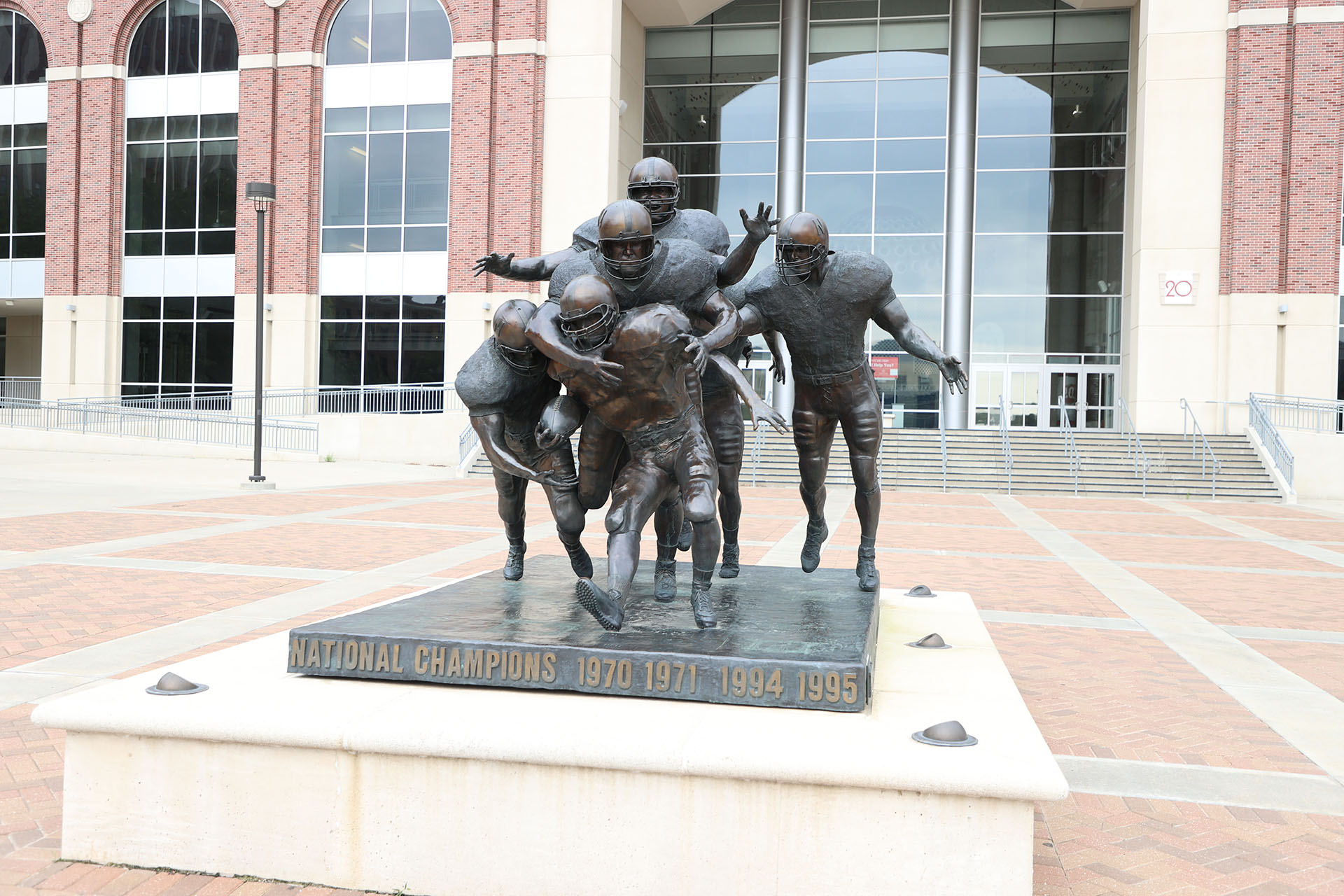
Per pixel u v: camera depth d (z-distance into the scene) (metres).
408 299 33.78
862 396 6.04
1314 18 29.47
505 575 6.26
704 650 4.35
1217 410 30.17
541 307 4.78
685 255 4.88
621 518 4.68
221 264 35.34
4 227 37.22
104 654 7.28
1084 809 4.94
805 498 6.57
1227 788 5.25
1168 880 4.17
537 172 32.53
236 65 35.03
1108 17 34.88
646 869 3.74
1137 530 18.48
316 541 13.88
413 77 33.62
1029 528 18.05
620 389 4.64
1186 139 30.45
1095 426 34.78
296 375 34.03
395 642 4.51
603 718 4.03
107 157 35.84
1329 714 6.62
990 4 35.53
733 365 4.94
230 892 3.88
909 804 3.58
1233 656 8.34
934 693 4.58
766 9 36.94
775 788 3.66
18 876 3.96
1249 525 19.97
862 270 5.69
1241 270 29.91
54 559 11.83
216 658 4.97
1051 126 35.19
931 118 35.81
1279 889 4.09
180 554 12.35
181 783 4.03
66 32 36.12
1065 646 8.59
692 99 37.31
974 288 35.50
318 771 3.94
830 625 4.93
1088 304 34.97
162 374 35.84
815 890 3.64
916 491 26.72
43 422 34.19
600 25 32.12
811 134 36.44
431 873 3.88
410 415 31.11
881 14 36.03
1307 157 29.59
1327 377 29.47
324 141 34.28
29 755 5.29
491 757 3.79
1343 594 11.71
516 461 5.23
